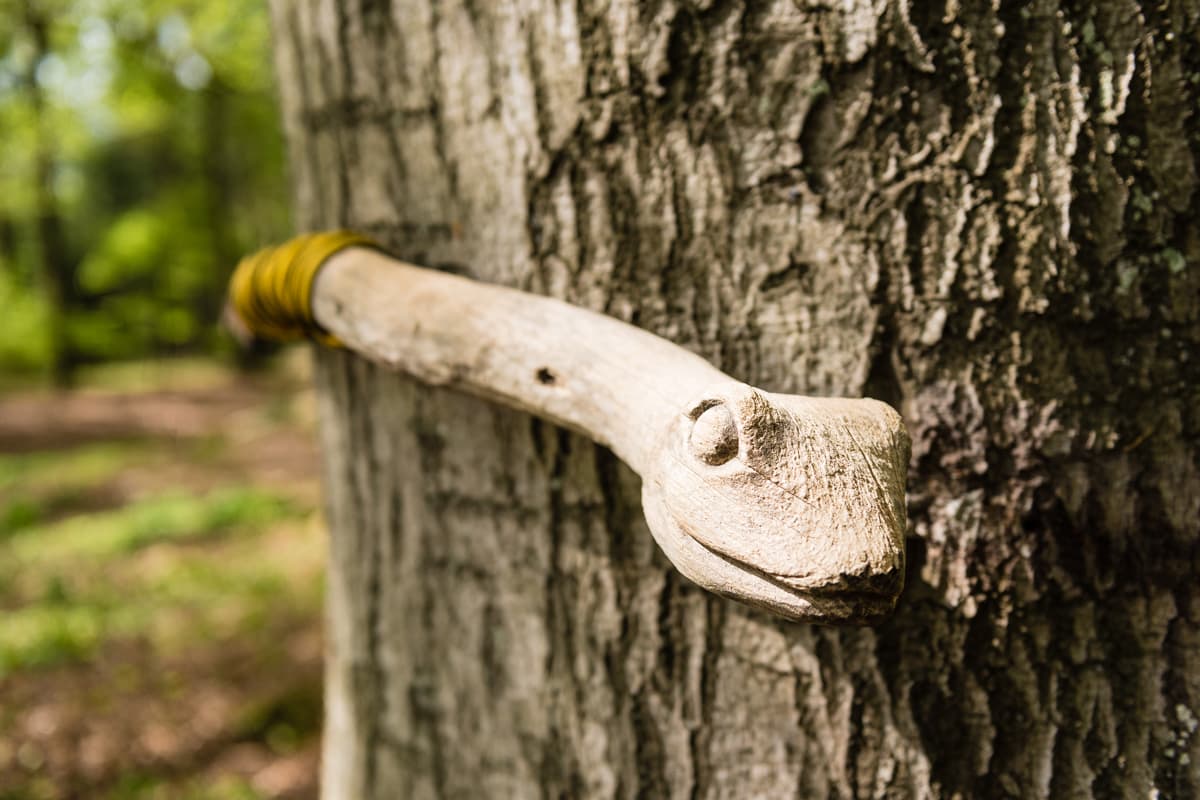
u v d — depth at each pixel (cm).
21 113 397
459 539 44
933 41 38
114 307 487
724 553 34
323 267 43
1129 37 38
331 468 48
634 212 40
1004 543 39
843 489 34
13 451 348
